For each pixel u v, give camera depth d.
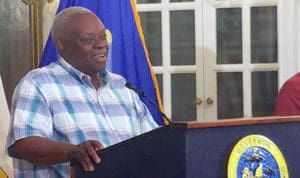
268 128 2.13
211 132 2.01
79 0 4.81
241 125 2.07
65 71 2.90
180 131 1.98
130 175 2.11
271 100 5.63
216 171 2.02
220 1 5.65
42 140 2.50
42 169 2.70
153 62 5.73
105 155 2.18
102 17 4.82
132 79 4.85
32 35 5.20
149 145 2.05
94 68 2.92
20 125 2.64
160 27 5.73
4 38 5.27
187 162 1.97
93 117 2.85
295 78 3.92
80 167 2.26
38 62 5.21
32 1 5.19
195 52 5.69
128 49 4.86
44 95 2.77
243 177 2.04
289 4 5.41
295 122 2.18
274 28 5.62
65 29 2.92
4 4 5.27
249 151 2.06
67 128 2.76
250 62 5.64
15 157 2.62
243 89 5.64
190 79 5.70
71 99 2.83
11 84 5.24
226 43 5.67
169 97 5.71
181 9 5.71
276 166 2.11
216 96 5.67
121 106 2.98
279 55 5.45
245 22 5.63
